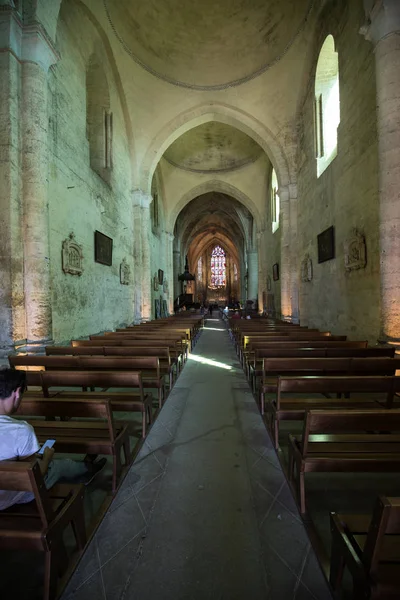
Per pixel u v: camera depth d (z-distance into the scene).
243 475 2.91
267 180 20.61
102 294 9.80
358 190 7.11
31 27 5.67
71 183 7.75
